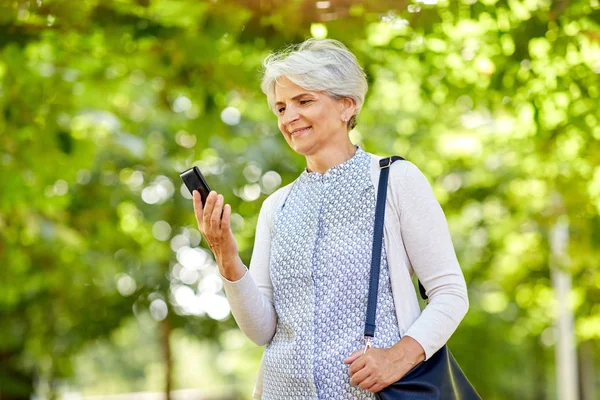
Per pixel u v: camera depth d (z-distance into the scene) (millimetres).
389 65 8359
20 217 10820
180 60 7180
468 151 12875
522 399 20672
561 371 15094
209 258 12734
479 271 14391
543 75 7590
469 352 17328
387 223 3334
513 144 11438
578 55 7426
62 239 11000
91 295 12906
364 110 10719
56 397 14523
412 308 3309
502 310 17344
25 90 8125
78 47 8141
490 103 8555
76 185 11789
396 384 3170
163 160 11242
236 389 30328
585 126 8312
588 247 11367
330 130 3453
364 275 3309
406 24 6902
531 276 14461
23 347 13477
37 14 6996
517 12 7043
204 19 6719
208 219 3281
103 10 6988
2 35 7031
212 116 7824
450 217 13273
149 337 32906
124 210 12305
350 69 3457
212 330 13109
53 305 13078
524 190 12766
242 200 11023
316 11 6535
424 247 3307
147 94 10312
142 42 7602
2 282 11562
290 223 3508
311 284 3369
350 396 3236
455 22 6898
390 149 12047
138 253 12406
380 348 3193
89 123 9602
